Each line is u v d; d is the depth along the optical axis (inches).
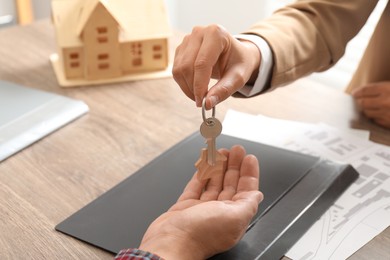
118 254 21.6
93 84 40.5
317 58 35.2
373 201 27.7
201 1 72.4
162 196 27.4
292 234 25.0
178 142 32.8
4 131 33.3
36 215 26.7
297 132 34.0
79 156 31.7
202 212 21.9
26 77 41.5
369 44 41.6
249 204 23.0
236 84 26.8
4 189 28.8
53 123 34.5
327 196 27.6
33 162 31.2
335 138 33.5
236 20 69.9
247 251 23.6
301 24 34.8
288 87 39.8
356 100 37.9
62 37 39.8
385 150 32.3
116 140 33.3
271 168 29.5
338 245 24.7
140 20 41.0
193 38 26.7
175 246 21.4
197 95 25.2
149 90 39.7
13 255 24.1
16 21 78.7
